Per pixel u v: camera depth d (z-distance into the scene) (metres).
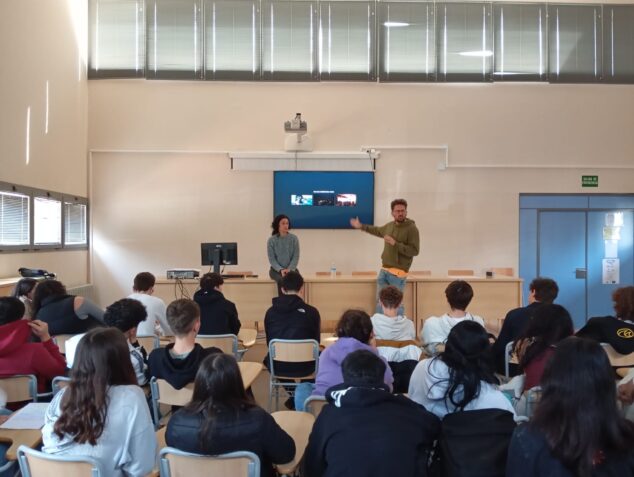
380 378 1.89
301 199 7.94
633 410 2.12
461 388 2.01
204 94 7.88
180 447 1.78
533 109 8.00
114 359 1.81
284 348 3.59
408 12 7.86
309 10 7.82
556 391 1.42
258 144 7.93
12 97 5.55
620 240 8.16
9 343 2.67
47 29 6.42
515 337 3.41
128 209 7.85
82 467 1.73
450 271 7.05
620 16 7.95
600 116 8.04
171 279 6.44
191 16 7.76
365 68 7.86
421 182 8.00
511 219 8.04
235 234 7.92
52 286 3.71
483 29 7.89
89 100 7.79
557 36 7.93
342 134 7.96
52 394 2.68
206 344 3.68
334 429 1.74
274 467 2.01
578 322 8.17
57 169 6.74
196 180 7.90
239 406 1.80
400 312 5.64
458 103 8.00
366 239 8.00
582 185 8.05
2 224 5.39
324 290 6.43
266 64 7.81
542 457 1.41
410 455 1.71
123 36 7.74
